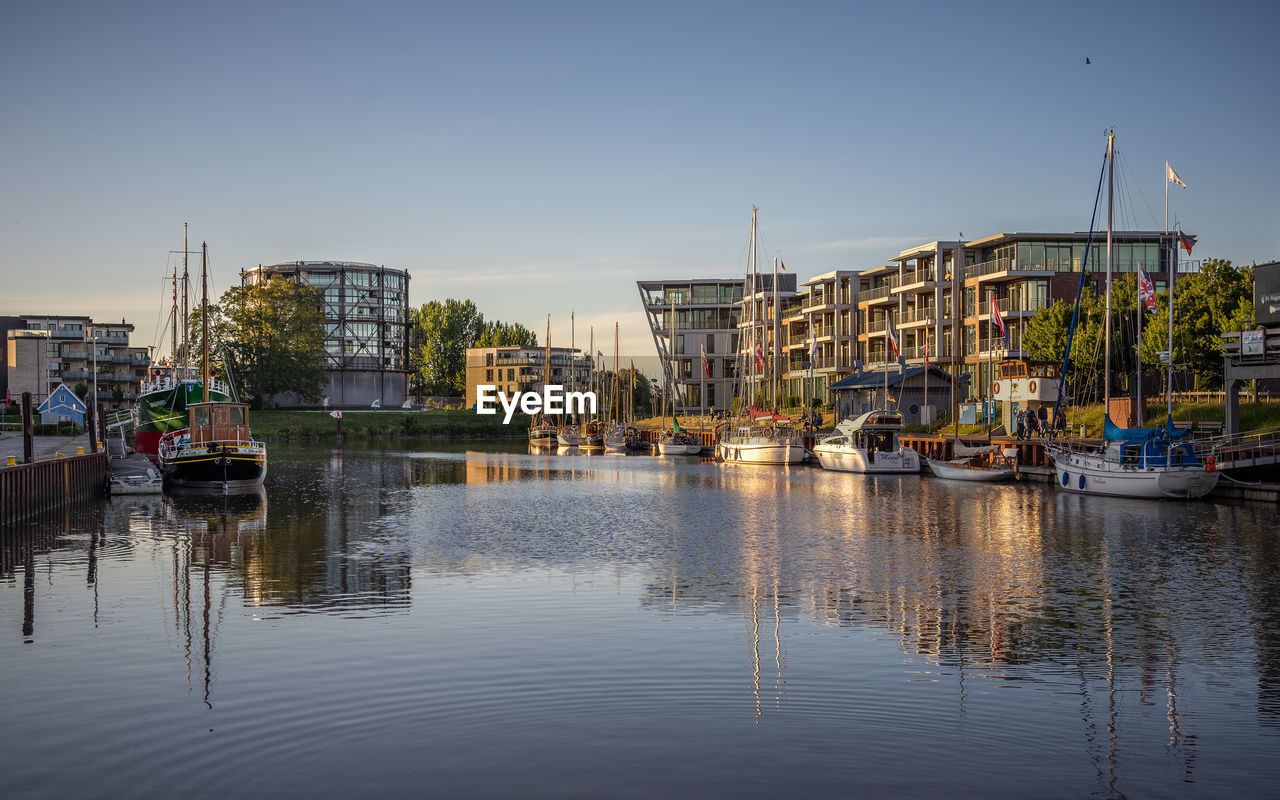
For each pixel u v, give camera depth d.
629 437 133.12
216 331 161.75
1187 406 70.62
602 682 20.91
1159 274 97.88
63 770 16.23
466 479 79.62
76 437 98.81
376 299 195.12
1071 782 15.93
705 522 49.12
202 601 29.11
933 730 18.17
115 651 23.30
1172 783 15.91
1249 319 68.19
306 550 39.50
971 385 104.38
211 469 66.00
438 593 30.42
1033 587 31.61
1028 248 98.94
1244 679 21.42
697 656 22.95
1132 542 41.12
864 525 47.41
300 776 16.03
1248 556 37.53
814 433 105.94
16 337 159.50
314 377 168.50
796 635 25.05
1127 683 21.08
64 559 37.03
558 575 33.66
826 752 17.06
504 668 21.86
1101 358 79.94
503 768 16.33
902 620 26.84
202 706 19.28
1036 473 69.94
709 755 16.91
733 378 173.12
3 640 24.34
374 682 20.80
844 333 129.50
